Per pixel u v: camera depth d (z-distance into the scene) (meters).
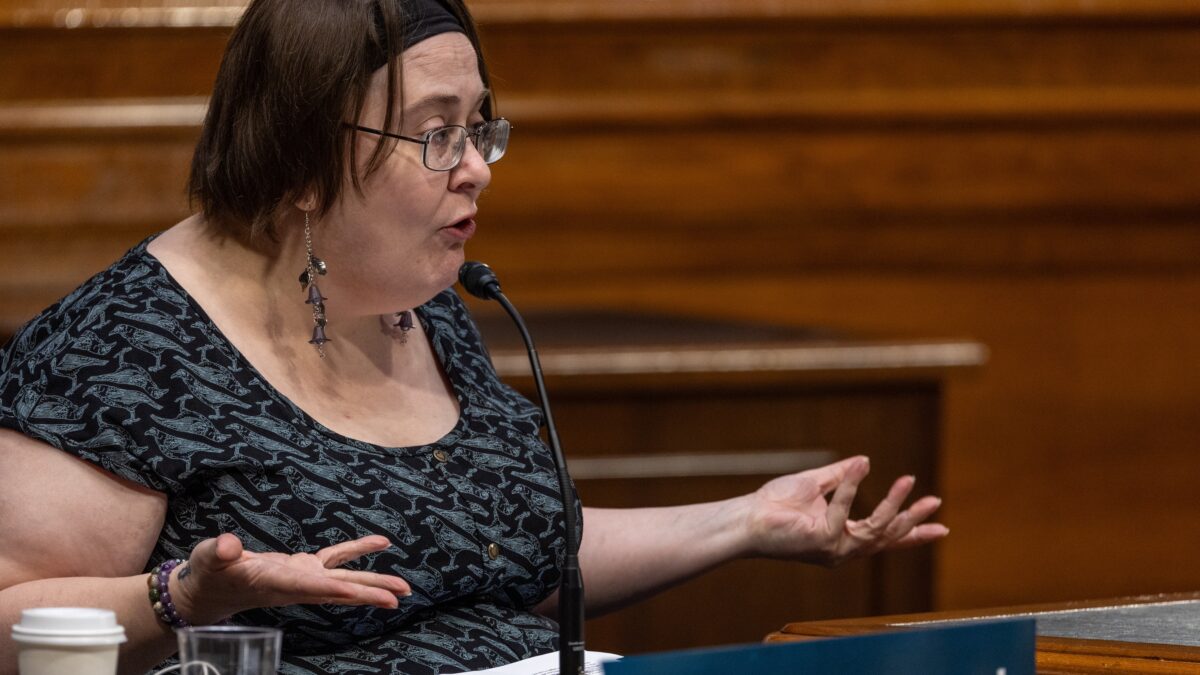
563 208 17.17
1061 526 18.25
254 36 6.27
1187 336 18.30
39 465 5.90
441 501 6.55
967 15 17.22
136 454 5.97
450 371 7.23
